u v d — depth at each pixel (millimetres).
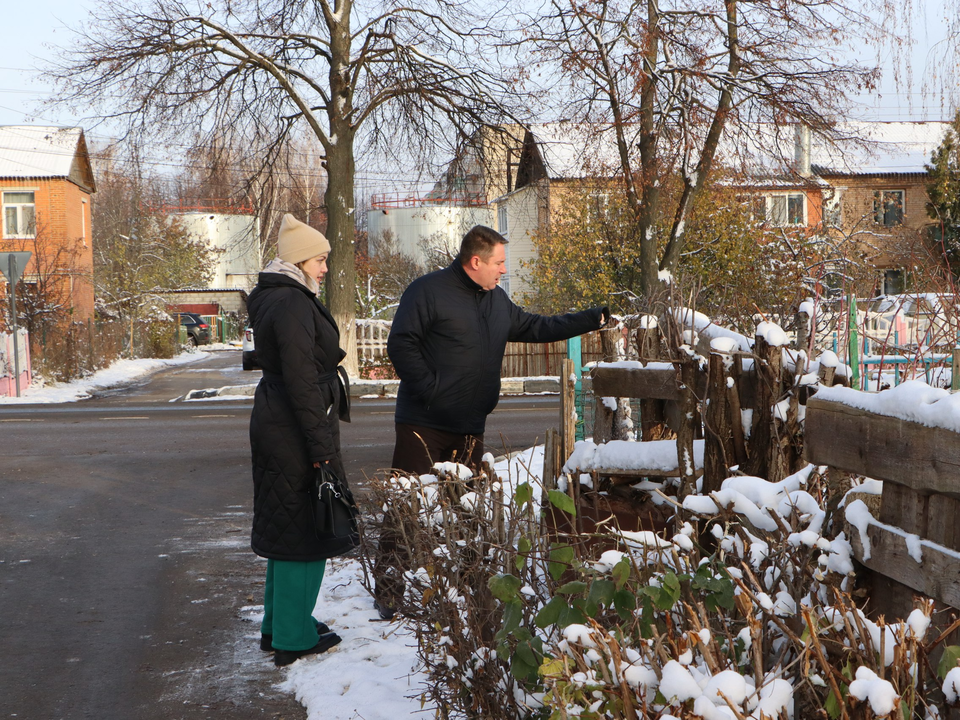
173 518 6664
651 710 1790
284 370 3514
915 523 1868
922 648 1665
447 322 4066
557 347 17984
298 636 3658
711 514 2342
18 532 6230
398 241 41969
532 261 22219
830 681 1678
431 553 2930
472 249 4055
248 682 3537
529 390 17453
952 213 22859
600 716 1786
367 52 18797
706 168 17750
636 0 16641
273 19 18266
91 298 34750
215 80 18047
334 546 3666
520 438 10750
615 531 2635
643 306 4277
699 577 2053
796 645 1854
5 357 17078
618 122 16969
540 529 2885
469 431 4219
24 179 30875
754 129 17328
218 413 13695
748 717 1592
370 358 19625
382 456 9477
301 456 3613
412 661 3557
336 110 18750
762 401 2750
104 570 5242
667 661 1788
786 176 18625
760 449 2750
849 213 27578
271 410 3623
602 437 3779
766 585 2150
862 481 2182
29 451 9969
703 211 18938
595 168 18734
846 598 1924
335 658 3672
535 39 16875
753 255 17562
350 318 18891
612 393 3395
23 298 20109
